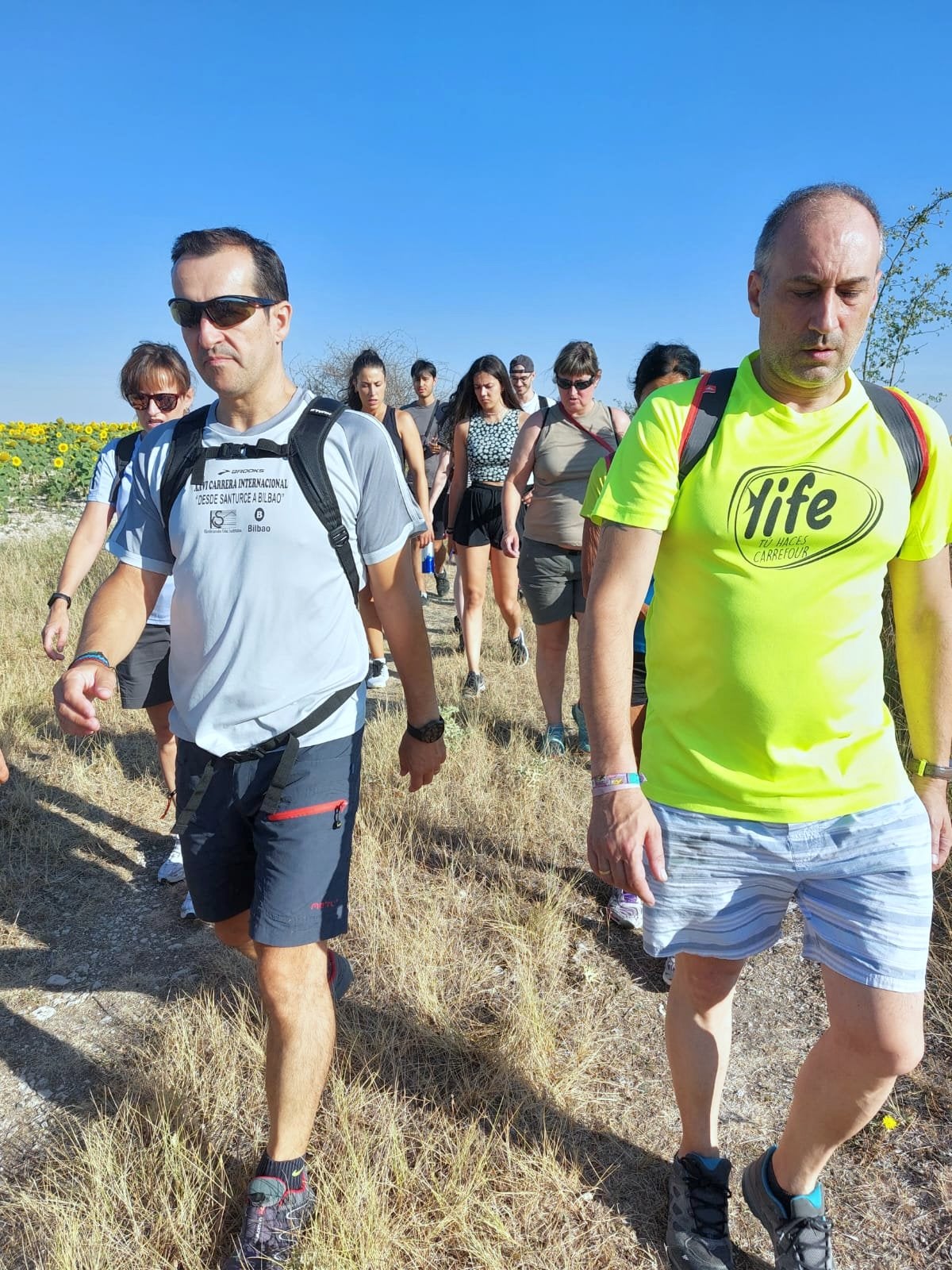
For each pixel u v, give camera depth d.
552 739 4.80
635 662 3.21
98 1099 2.53
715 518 1.72
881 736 1.83
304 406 2.09
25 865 3.78
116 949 3.26
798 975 3.12
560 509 4.46
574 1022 2.80
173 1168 2.16
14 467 16.36
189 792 2.16
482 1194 2.17
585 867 3.72
